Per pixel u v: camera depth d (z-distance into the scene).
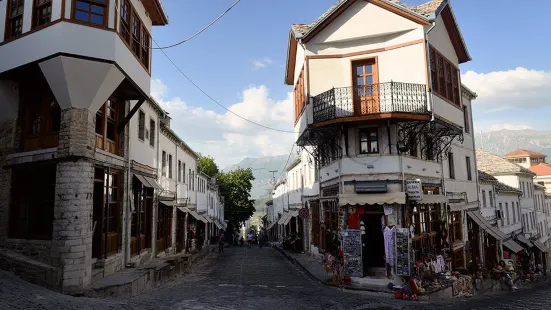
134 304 9.27
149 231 17.20
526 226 33.00
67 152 10.68
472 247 20.86
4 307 7.53
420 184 13.79
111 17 11.23
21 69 11.27
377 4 15.27
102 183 12.18
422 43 14.76
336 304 10.30
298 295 11.43
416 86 14.40
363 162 14.53
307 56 15.95
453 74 18.00
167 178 20.78
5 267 10.66
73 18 10.72
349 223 14.20
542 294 15.55
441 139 17.62
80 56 10.61
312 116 15.46
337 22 15.72
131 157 14.70
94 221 12.00
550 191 50.06
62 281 10.05
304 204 25.36
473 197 21.72
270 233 59.78
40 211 11.84
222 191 57.06
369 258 15.63
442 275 14.57
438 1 15.98
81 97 10.93
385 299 11.84
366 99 14.49
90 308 8.30
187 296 10.76
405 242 13.05
